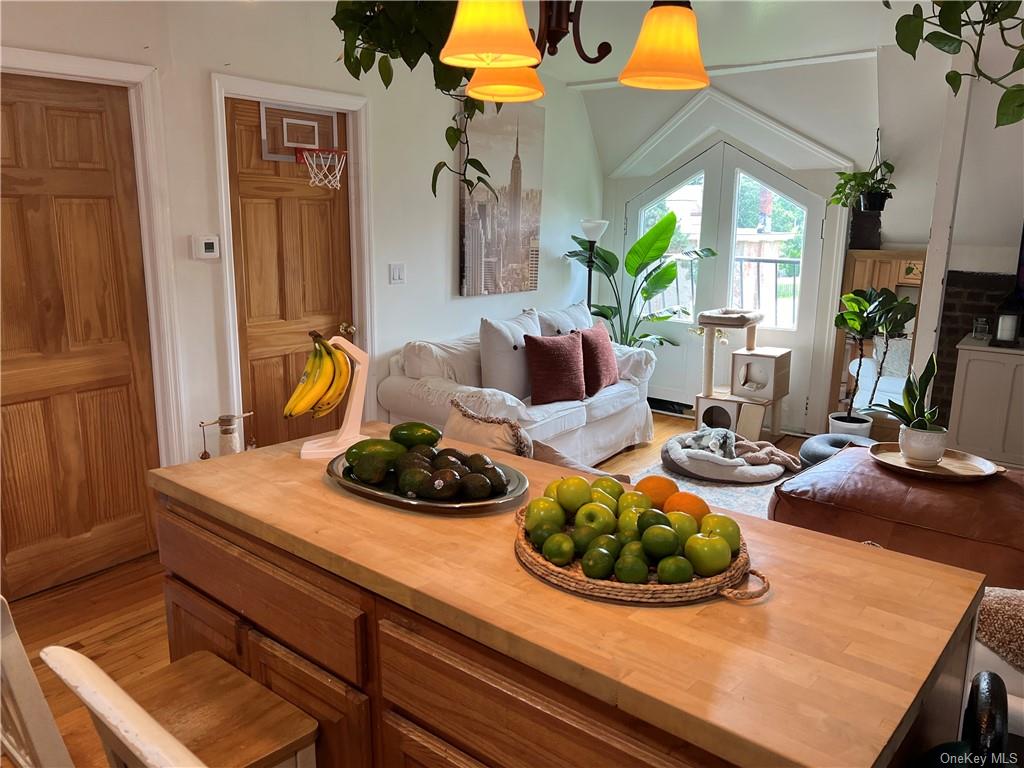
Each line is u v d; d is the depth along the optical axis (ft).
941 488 8.66
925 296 14.10
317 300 12.87
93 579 10.27
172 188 10.36
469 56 4.57
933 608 4.07
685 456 14.98
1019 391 14.88
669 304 20.01
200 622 5.95
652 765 3.38
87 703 2.95
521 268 16.98
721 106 17.16
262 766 4.53
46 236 9.39
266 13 11.19
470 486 5.28
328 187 12.73
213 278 11.03
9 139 8.93
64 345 9.71
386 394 13.76
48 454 9.75
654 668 3.46
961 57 12.80
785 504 9.11
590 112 18.65
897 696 3.28
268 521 5.12
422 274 14.51
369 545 4.76
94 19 9.26
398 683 4.45
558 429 14.06
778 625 3.86
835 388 17.75
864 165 16.61
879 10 12.05
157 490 6.12
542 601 4.07
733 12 12.38
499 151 15.76
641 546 4.18
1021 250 15.11
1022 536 7.77
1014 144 13.69
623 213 20.07
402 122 13.60
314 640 4.94
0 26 8.48
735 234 18.60
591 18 12.84
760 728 3.05
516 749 3.89
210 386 11.21
